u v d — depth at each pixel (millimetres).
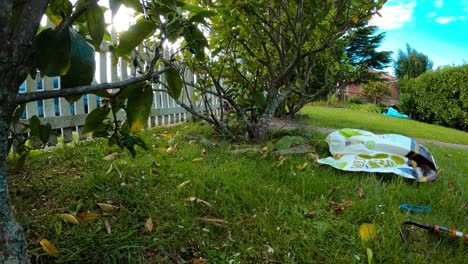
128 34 1136
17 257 836
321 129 5133
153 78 1114
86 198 1726
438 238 1529
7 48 781
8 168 2061
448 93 11156
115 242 1342
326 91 6004
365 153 2646
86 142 3047
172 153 2768
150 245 1353
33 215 1541
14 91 829
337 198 1961
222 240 1449
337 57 4996
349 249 1413
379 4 2865
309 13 3098
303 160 2754
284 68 3510
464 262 1355
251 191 1947
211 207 1715
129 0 1219
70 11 998
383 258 1346
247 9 2898
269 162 2652
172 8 1209
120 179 1992
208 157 2707
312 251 1377
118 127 1494
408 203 1979
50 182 1926
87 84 976
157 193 1861
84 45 977
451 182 2443
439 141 5883
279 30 3396
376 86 19000
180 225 1525
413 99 12922
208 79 3801
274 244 1424
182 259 1319
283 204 1785
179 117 5211
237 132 3627
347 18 3072
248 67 3736
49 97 907
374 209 1787
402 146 2607
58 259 1229
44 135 1568
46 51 874
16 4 884
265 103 3662
